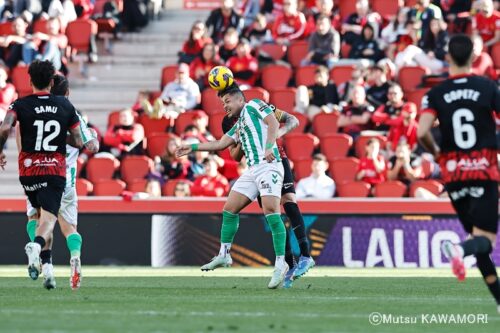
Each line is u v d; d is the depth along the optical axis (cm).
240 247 5025
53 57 6384
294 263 3312
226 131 3253
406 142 5544
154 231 5084
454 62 2336
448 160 2306
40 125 2850
